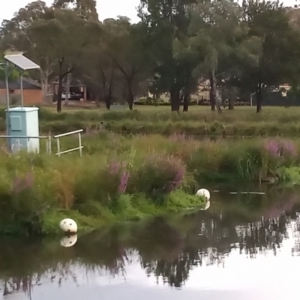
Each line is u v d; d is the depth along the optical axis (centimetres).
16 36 6231
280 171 1764
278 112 4050
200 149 1820
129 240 1066
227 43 4434
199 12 4403
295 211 1332
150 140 1911
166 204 1326
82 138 1970
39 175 1159
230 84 5044
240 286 827
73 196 1166
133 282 848
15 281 855
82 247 1020
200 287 826
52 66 6125
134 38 5159
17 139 1484
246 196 1512
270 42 4831
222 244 1045
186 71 5041
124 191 1249
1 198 1097
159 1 5069
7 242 1048
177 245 1034
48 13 5697
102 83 6038
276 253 986
